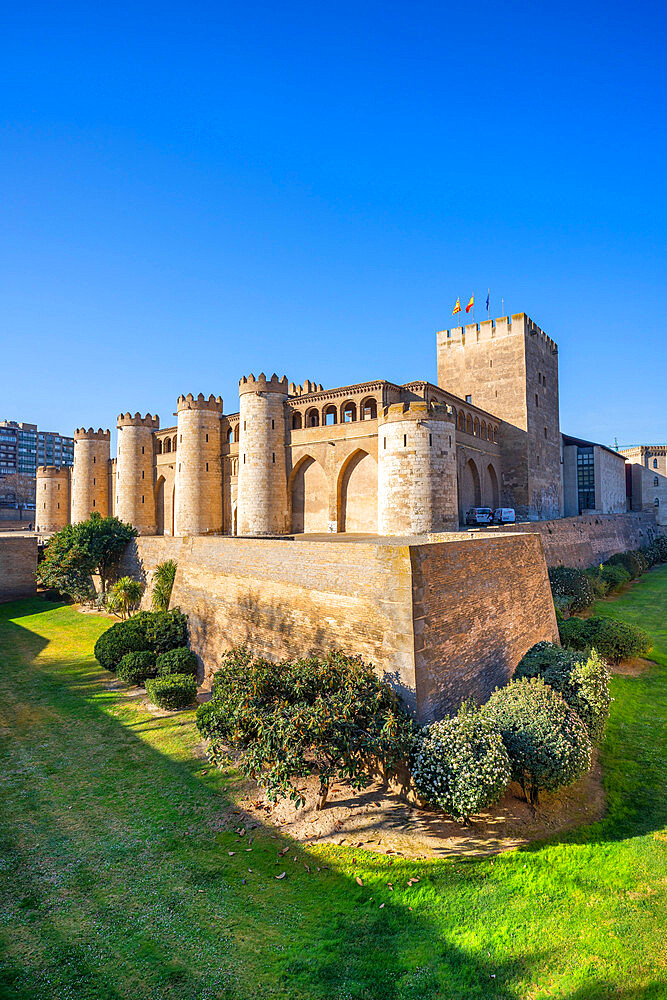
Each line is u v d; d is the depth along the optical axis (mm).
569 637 24250
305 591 18328
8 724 20078
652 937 8875
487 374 51781
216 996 7961
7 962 8695
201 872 11156
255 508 41844
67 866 11445
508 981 8148
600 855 11148
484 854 11320
